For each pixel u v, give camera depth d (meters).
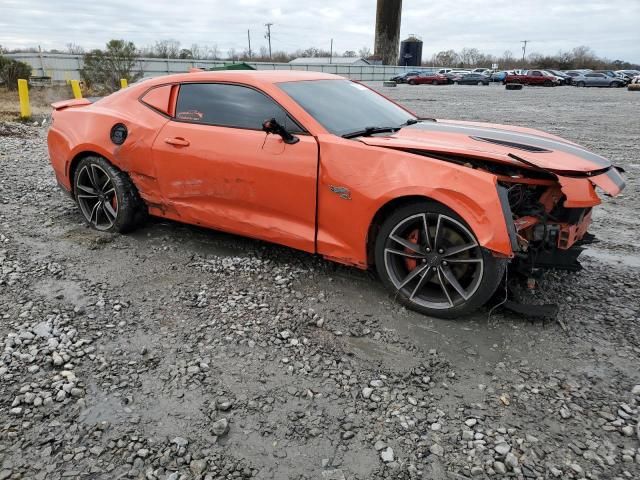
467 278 3.26
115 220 4.66
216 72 4.16
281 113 3.73
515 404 2.57
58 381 2.66
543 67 75.31
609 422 2.45
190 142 4.05
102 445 2.26
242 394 2.61
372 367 2.86
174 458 2.20
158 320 3.29
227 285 3.78
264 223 3.88
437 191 3.08
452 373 2.80
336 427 2.40
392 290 3.49
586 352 3.02
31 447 2.24
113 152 4.43
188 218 4.30
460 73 49.81
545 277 3.99
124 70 26.39
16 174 6.91
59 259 4.19
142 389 2.63
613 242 4.91
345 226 3.50
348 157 3.41
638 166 8.49
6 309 3.37
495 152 3.28
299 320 3.30
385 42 68.31
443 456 2.24
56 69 30.16
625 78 42.62
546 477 2.13
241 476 2.12
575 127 13.84
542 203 3.40
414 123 4.30
